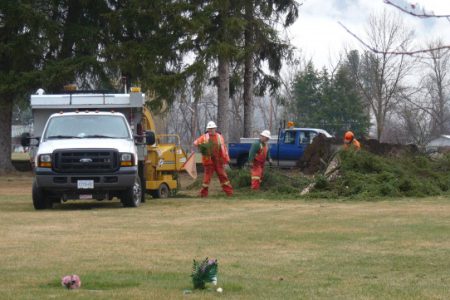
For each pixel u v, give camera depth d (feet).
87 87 120.98
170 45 116.06
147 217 54.29
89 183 59.62
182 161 78.02
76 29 118.11
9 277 29.99
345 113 209.36
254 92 138.31
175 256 35.73
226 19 113.19
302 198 70.79
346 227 46.91
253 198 72.08
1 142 124.98
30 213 57.93
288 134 120.16
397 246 38.68
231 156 123.65
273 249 37.99
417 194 71.15
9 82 115.55
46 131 63.52
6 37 118.21
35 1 116.67
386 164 75.36
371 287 27.86
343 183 72.84
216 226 48.14
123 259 34.83
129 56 115.75
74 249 38.11
